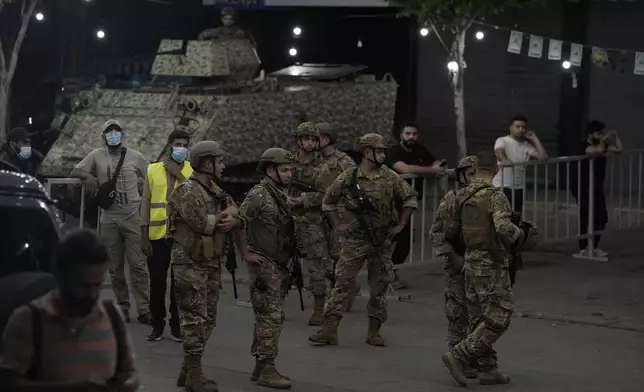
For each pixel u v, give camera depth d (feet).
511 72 83.35
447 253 31.63
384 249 36.14
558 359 35.01
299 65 77.00
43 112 85.25
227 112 61.11
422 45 88.12
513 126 52.01
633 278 49.39
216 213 29.86
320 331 36.63
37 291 17.42
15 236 18.45
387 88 77.71
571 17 80.33
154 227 36.42
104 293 44.55
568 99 81.20
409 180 46.70
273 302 31.17
